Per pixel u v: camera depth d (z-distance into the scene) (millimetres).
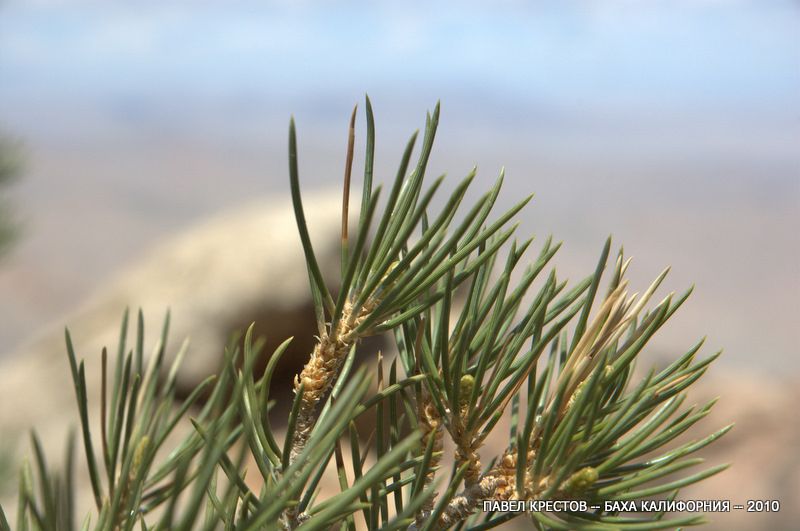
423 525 441
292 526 438
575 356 433
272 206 3283
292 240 3004
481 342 454
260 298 2938
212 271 3012
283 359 3029
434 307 461
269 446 438
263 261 2984
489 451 1775
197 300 2922
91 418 2648
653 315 433
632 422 431
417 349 441
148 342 2898
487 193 426
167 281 3088
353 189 3070
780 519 1662
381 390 446
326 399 456
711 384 2447
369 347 2146
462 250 429
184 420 1160
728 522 1698
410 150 414
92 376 2842
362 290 439
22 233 1957
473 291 450
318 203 3002
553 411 430
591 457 440
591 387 421
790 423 2102
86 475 1780
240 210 3389
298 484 399
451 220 432
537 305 445
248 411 433
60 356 2955
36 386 2818
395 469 443
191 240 3227
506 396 440
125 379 428
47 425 2635
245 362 395
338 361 440
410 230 424
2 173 1956
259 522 398
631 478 426
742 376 2564
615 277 431
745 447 2037
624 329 434
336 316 434
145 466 418
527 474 438
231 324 2930
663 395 435
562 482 429
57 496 389
